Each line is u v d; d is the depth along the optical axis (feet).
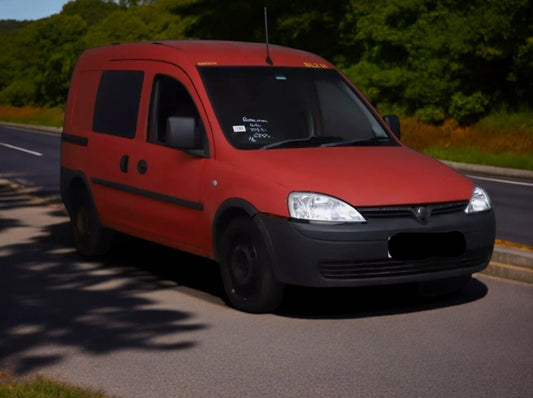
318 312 25.00
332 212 23.29
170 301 26.40
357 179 24.17
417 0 110.22
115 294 27.32
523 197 54.75
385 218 23.63
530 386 18.47
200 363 20.30
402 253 23.58
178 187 27.22
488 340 21.97
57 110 218.59
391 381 18.84
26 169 72.43
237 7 141.38
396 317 24.34
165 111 28.50
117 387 18.65
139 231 29.58
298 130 26.91
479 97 100.22
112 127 31.04
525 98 101.04
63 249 34.50
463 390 18.22
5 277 29.73
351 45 130.72
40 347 21.70
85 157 32.30
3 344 21.98
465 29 98.94
